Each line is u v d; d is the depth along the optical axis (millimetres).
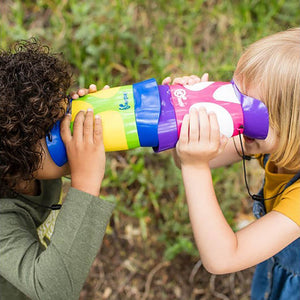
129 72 2129
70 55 2084
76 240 928
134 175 1884
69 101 982
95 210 946
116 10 2184
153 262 1861
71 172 944
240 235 983
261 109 928
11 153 893
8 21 2234
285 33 999
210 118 914
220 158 1240
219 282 1836
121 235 1890
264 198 1166
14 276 928
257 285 1415
